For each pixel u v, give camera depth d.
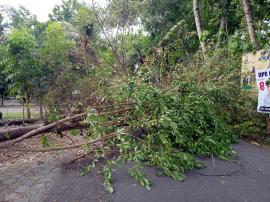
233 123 5.75
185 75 6.09
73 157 3.94
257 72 5.14
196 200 2.62
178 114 4.18
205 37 7.68
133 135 3.88
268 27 7.05
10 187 3.00
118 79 5.52
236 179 3.16
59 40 8.48
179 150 3.95
